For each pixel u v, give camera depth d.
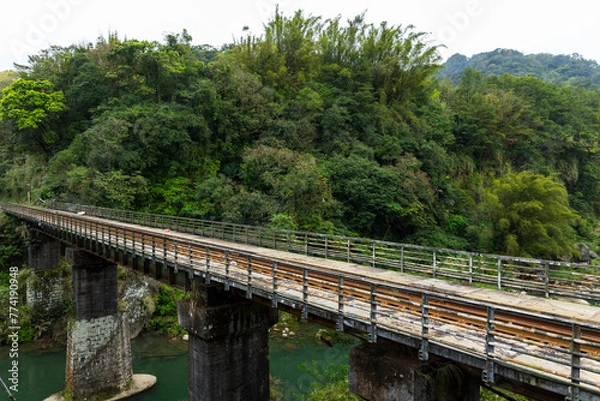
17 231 37.41
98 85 43.47
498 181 39.34
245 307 14.66
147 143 37.94
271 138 41.53
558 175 57.97
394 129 46.09
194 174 41.00
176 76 43.06
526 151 57.94
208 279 13.84
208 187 36.94
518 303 10.05
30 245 33.75
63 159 40.41
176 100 43.22
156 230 26.91
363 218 38.12
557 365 7.13
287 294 11.38
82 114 45.09
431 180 44.56
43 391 24.36
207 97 41.91
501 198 38.41
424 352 8.14
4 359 28.88
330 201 36.50
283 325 30.81
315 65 52.03
